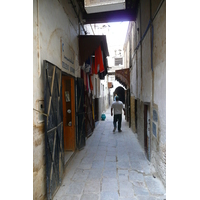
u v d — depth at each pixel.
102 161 4.19
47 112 2.40
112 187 2.95
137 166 3.85
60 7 3.60
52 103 2.65
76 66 5.20
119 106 7.59
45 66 2.42
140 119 5.50
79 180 3.23
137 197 2.65
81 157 4.50
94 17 6.49
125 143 5.83
